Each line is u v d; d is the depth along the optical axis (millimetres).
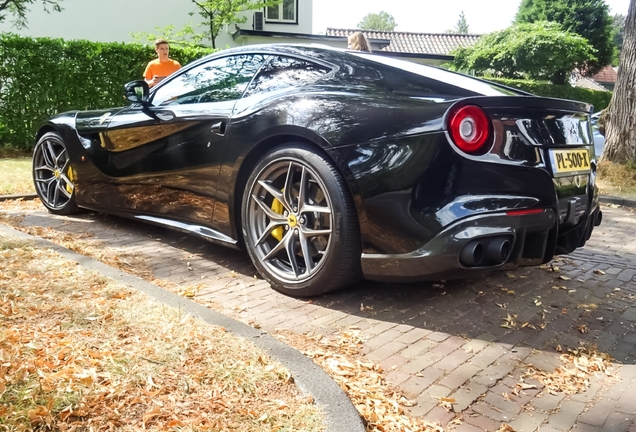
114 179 3902
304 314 2564
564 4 33812
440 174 2328
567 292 3053
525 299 2898
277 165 2795
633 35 7875
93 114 4184
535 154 2438
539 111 2490
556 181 2506
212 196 3168
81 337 1902
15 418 1358
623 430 1746
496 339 2381
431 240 2340
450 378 2020
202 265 3248
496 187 2346
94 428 1379
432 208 2344
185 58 10953
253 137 2875
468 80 2863
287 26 19172
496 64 23359
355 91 2672
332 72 2881
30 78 9328
